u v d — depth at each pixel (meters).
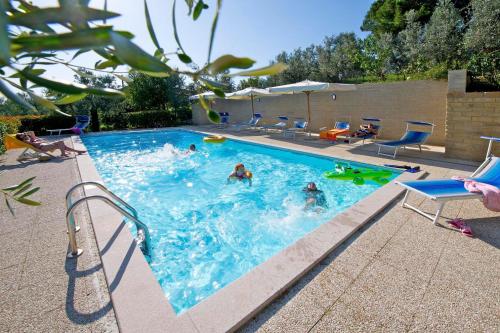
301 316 2.40
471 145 7.13
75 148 11.34
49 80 0.49
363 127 10.81
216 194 6.74
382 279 2.81
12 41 0.32
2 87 0.43
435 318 2.33
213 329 2.23
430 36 12.46
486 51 9.05
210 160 10.16
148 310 2.45
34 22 0.32
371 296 2.59
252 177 7.73
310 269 2.98
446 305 2.46
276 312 2.45
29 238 3.93
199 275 3.87
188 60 0.55
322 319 2.36
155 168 9.34
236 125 17.98
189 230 5.06
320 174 7.61
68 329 2.37
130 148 13.21
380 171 7.12
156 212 5.85
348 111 12.58
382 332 2.22
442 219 4.01
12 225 4.38
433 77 9.65
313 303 2.53
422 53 12.95
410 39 15.12
